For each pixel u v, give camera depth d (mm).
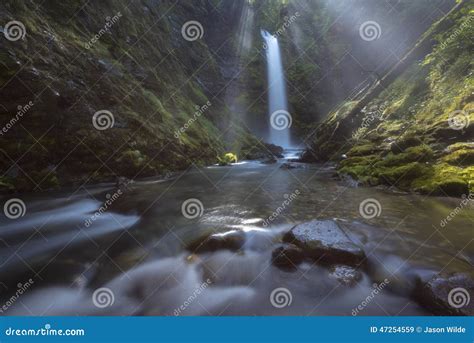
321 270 3979
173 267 4223
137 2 19469
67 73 10133
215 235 4727
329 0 42250
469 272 3531
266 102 37406
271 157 22891
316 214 6367
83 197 8398
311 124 39219
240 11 39812
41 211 7074
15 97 8312
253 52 39375
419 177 8383
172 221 6219
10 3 9156
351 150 13570
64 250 4898
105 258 4574
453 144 8922
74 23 12367
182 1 28531
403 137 10648
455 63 12555
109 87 11883
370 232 5055
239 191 9492
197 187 10305
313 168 15977
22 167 8406
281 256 4176
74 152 9695
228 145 23047
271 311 3377
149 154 12594
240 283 3850
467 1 13914
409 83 15547
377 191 8539
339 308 3387
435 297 3154
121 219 6555
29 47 9094
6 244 5156
